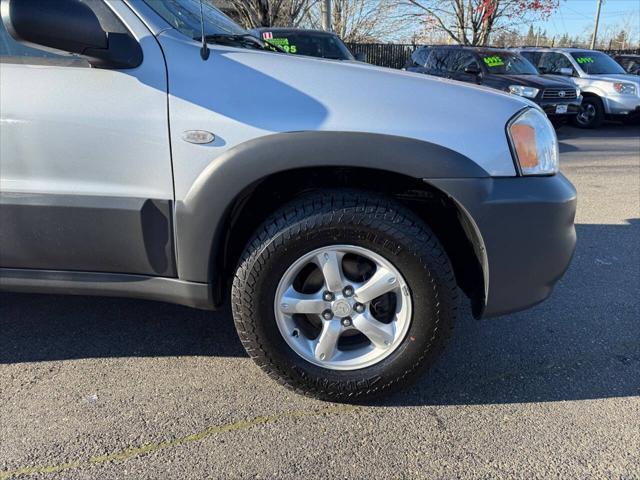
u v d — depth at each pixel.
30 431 1.96
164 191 1.93
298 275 2.06
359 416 2.08
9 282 2.10
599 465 1.83
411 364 2.05
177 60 1.90
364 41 19.09
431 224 2.20
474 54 9.77
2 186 1.97
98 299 3.02
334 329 2.06
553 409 2.13
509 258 1.97
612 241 4.12
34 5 1.61
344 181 2.06
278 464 1.83
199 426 2.01
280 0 10.92
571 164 7.12
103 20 1.89
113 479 1.74
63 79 1.90
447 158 1.86
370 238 1.92
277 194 2.13
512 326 2.78
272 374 2.12
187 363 2.43
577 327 2.78
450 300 1.98
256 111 1.87
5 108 1.91
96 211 1.94
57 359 2.44
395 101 1.91
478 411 2.12
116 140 1.90
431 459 1.86
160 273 2.04
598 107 10.62
